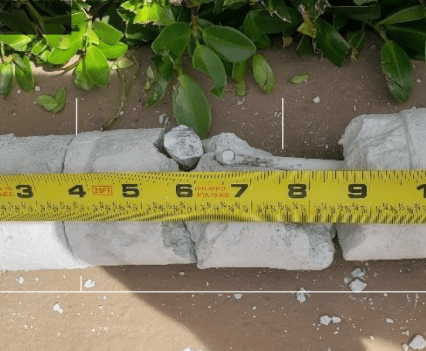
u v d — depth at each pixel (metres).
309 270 0.29
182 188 0.26
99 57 0.31
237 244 0.26
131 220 0.27
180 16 0.30
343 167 0.27
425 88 0.30
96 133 0.29
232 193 0.26
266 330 0.29
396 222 0.25
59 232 0.27
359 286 0.29
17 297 0.31
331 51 0.30
